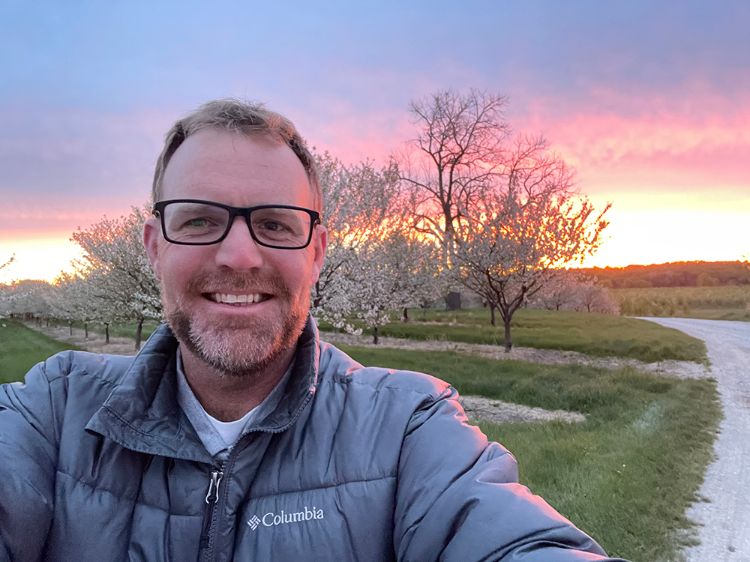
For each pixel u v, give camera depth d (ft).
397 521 1.42
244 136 1.54
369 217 21.53
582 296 56.24
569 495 5.67
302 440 1.53
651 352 21.09
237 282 1.48
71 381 1.69
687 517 5.65
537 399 12.26
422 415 1.55
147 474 1.51
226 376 1.49
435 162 39.11
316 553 1.39
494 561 1.22
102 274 24.48
